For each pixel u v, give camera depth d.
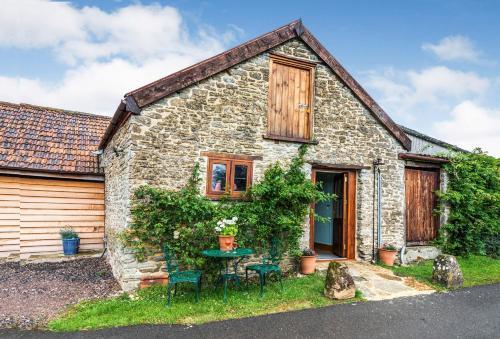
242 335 4.69
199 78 7.18
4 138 10.54
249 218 7.20
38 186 10.18
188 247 6.73
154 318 5.18
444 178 10.62
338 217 9.81
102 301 5.93
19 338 4.49
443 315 5.66
